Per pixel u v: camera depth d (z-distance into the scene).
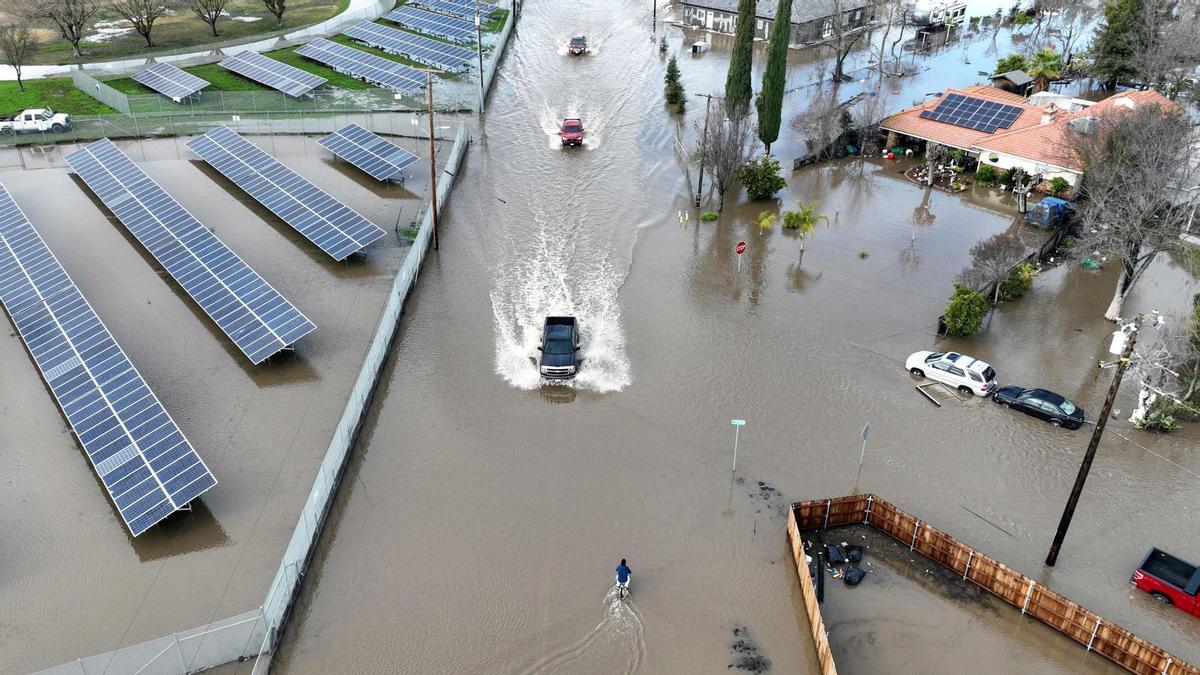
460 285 45.00
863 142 62.91
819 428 34.94
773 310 43.19
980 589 27.69
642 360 39.22
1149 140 46.06
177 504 28.94
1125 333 32.69
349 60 74.88
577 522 30.41
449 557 29.02
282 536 29.70
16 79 70.25
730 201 55.22
